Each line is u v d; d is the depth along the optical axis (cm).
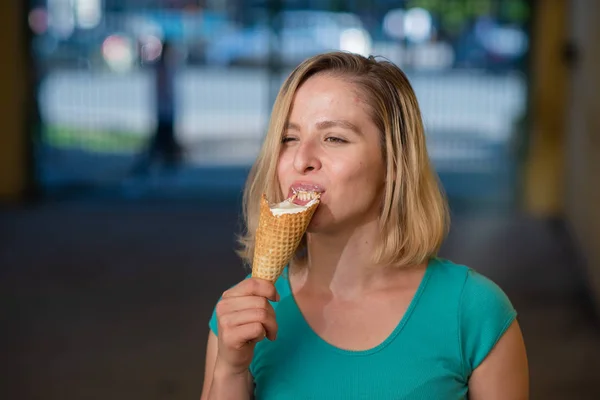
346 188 172
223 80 1355
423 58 1059
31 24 1025
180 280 697
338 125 172
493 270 734
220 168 1190
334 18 1040
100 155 1198
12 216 945
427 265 183
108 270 725
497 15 1028
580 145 789
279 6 1038
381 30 1048
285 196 177
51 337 553
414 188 178
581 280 702
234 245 827
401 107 178
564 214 914
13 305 620
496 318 175
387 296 178
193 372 496
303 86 177
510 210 995
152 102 1141
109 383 479
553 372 504
